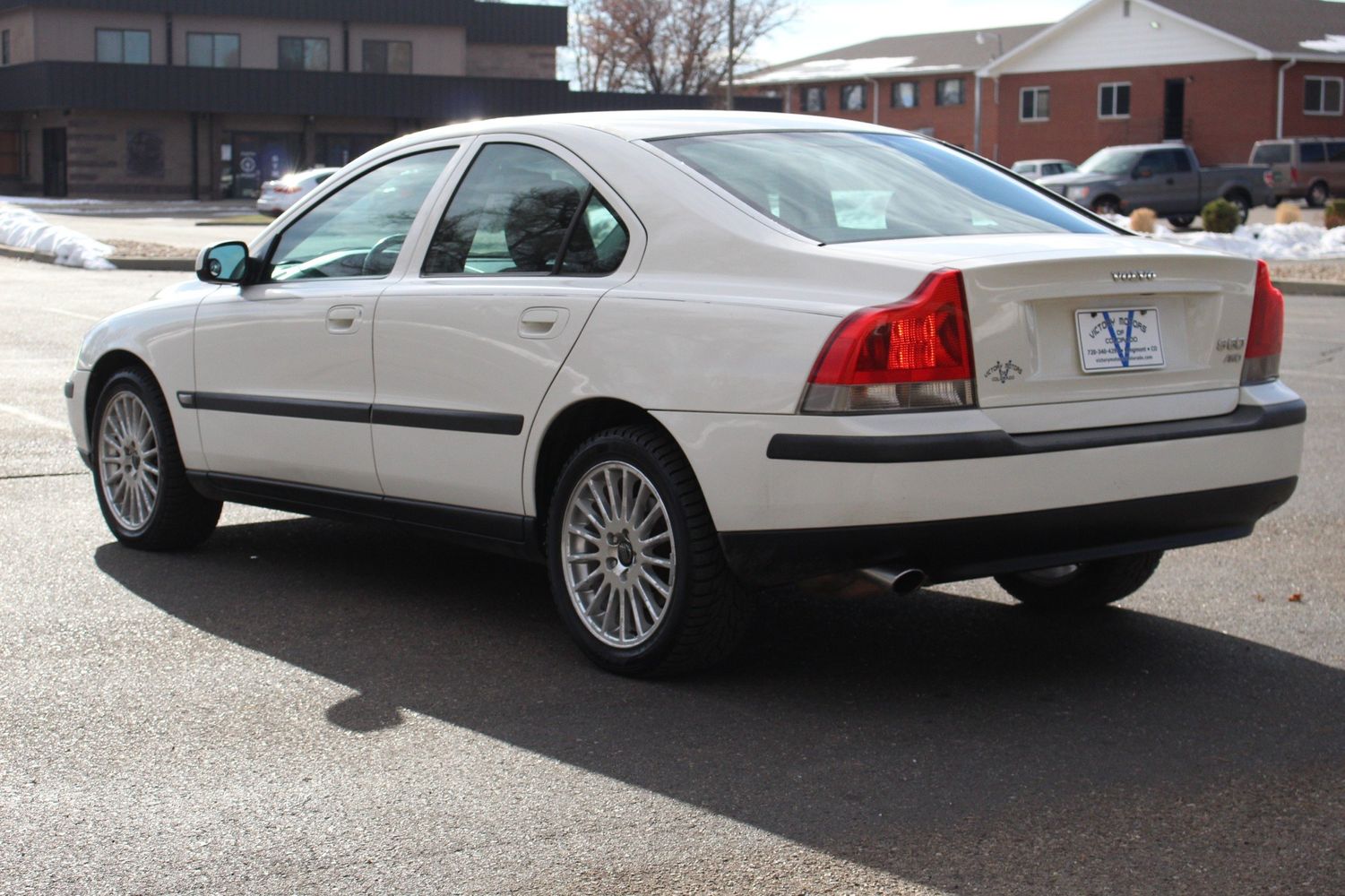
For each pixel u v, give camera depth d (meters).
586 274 4.57
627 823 3.41
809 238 4.21
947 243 4.23
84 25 49.84
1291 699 4.33
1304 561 6.05
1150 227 26.61
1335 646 4.87
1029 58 56.94
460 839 3.32
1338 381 11.59
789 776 3.70
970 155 5.25
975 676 4.54
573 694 4.33
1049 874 3.15
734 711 4.20
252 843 3.30
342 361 5.16
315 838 3.33
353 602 5.36
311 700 4.28
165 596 5.41
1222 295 4.39
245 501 5.73
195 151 50.12
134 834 3.35
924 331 3.88
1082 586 5.21
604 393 4.35
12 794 3.58
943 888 3.08
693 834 3.35
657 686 4.41
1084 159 55.78
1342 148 43.59
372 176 5.43
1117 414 4.16
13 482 7.41
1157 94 53.75
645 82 77.38
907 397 3.89
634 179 4.55
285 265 5.57
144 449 6.09
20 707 4.20
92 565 5.86
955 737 3.99
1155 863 3.20
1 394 10.10
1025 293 4.00
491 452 4.69
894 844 3.29
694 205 4.40
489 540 4.84
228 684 4.42
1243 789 3.62
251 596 5.43
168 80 48.56
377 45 53.41
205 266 5.64
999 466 3.92
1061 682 4.48
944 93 63.97
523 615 5.21
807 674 4.55
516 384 4.59
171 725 4.06
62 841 3.31
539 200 4.79
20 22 50.41
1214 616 5.23
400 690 4.37
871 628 5.08
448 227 5.04
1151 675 4.55
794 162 4.66
